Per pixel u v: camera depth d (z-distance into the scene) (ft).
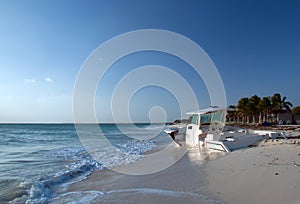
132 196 18.58
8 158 40.73
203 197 17.38
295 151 30.37
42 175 26.73
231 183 19.92
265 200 15.64
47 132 150.10
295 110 204.95
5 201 18.11
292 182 18.22
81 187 22.45
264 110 193.47
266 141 38.60
